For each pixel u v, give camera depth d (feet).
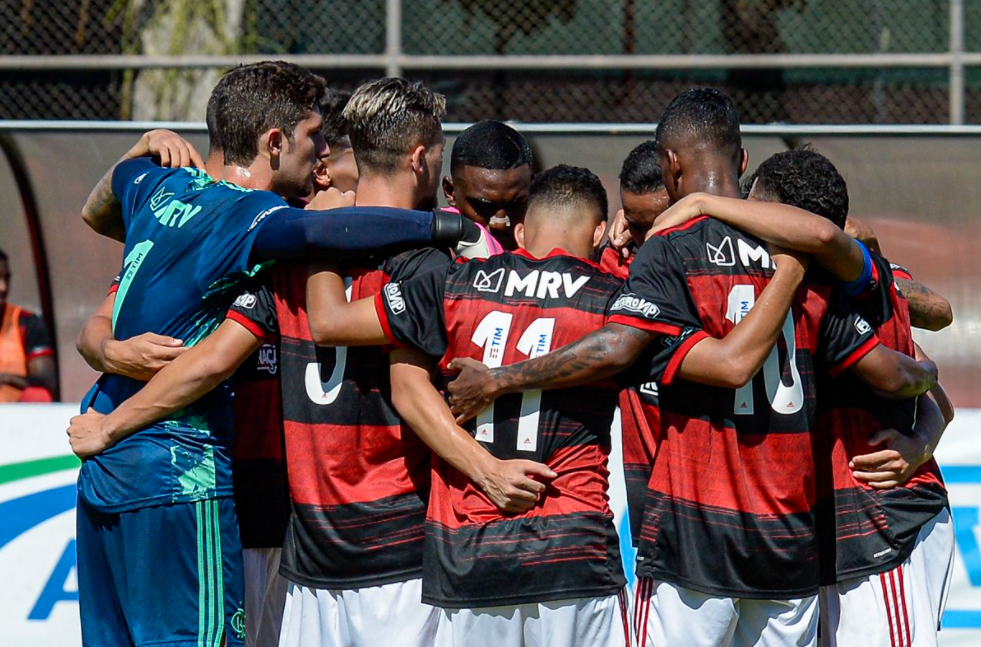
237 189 34.35
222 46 83.97
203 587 34.06
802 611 33.19
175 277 34.14
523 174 39.34
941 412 39.17
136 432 34.06
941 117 86.63
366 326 32.19
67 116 85.71
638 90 86.43
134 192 36.19
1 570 47.37
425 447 33.99
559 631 31.96
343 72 83.71
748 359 31.17
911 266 57.67
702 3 86.89
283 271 34.24
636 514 37.06
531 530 31.89
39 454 48.47
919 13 86.38
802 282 32.96
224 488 34.78
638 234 40.91
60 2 85.35
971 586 46.09
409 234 32.40
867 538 34.65
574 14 86.38
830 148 57.06
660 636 33.45
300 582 34.06
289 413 33.99
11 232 59.67
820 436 35.06
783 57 70.90
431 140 34.01
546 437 32.24
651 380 32.81
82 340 36.17
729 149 34.17
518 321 32.37
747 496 32.45
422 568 33.22
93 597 35.27
